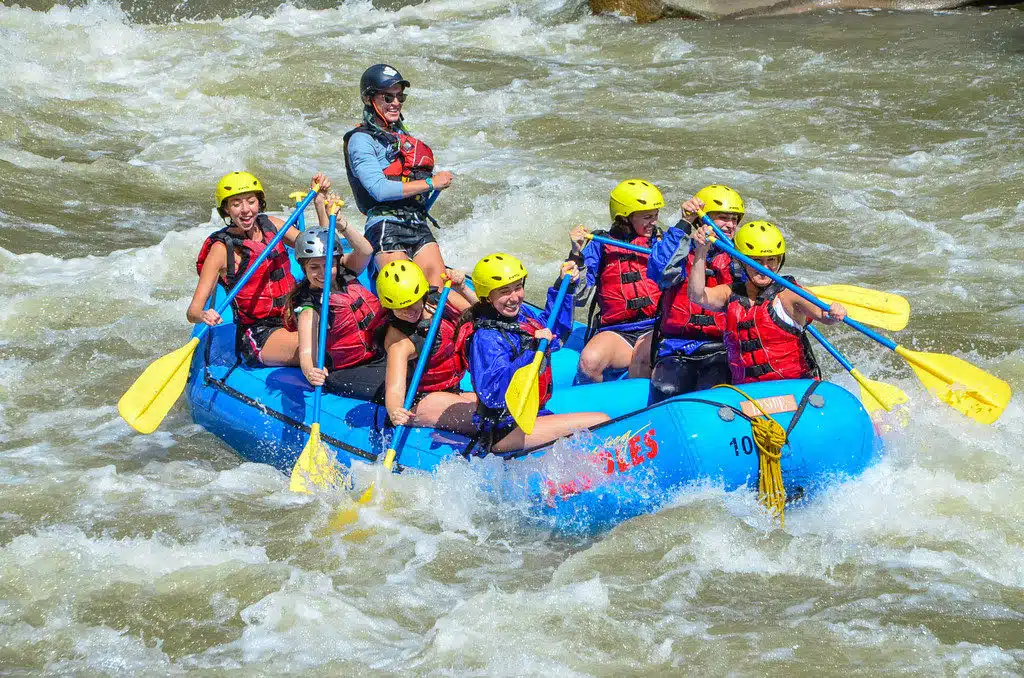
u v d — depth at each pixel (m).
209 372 20.91
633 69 48.03
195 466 19.39
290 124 40.59
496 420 16.89
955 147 36.19
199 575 15.66
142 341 24.69
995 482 16.67
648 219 19.34
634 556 15.67
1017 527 15.77
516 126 40.28
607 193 32.81
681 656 13.59
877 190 33.06
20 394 22.23
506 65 49.09
